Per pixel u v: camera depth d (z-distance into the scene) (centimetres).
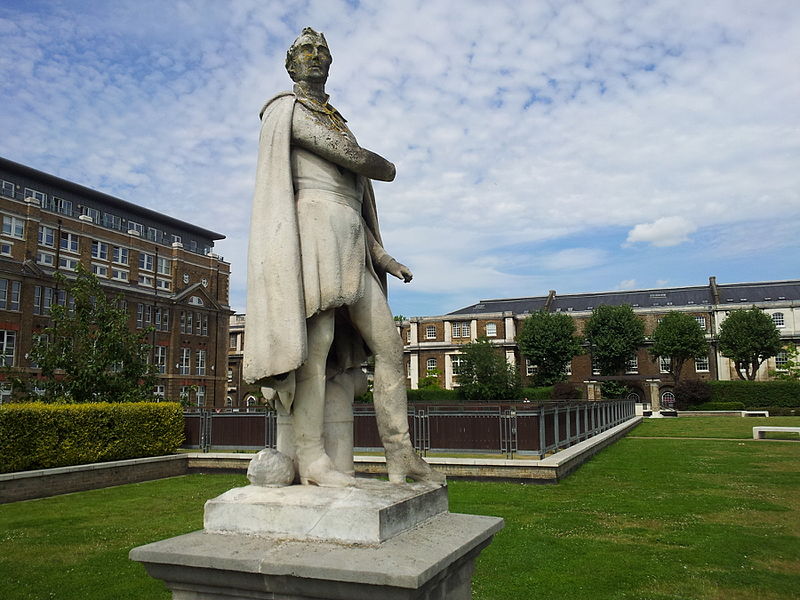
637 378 6212
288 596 249
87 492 1262
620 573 636
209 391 6419
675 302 7706
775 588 589
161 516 978
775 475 1361
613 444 2231
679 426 3419
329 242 322
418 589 237
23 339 4584
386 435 347
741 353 6353
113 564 690
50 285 4872
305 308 314
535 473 1266
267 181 324
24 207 4884
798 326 6731
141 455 1494
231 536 286
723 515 927
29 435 1221
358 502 278
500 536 793
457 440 1464
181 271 6400
